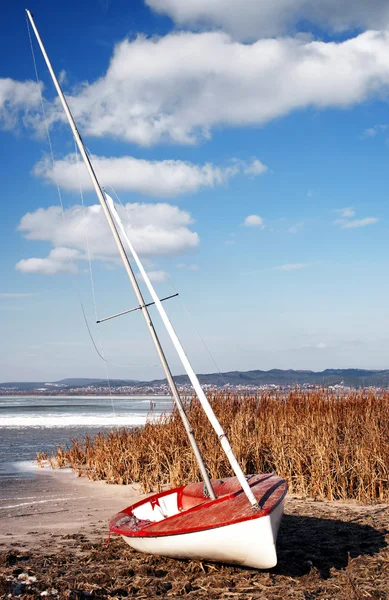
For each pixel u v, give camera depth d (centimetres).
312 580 736
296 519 1082
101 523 1118
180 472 1448
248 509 729
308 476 1373
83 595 686
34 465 1977
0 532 1034
